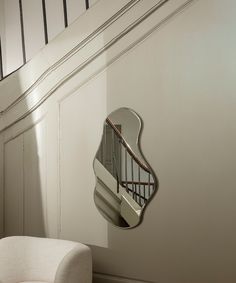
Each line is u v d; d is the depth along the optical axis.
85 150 1.98
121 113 1.85
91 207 1.95
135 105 1.81
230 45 1.58
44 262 1.71
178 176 1.69
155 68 1.76
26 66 2.21
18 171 2.26
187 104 1.68
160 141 1.74
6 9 2.32
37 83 2.16
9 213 2.29
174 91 1.71
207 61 1.63
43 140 2.14
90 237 1.95
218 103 1.61
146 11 1.77
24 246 1.78
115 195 1.85
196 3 1.66
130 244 1.82
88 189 1.96
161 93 1.74
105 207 1.89
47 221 2.12
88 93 1.97
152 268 1.76
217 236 1.60
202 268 1.63
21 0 2.26
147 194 1.76
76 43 1.99
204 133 1.64
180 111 1.70
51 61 2.09
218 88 1.61
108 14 1.88
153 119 1.76
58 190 2.07
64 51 2.03
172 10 1.71
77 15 2.04
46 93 2.12
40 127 2.16
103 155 1.90
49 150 2.12
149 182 1.75
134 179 1.80
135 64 1.82
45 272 1.70
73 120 2.02
